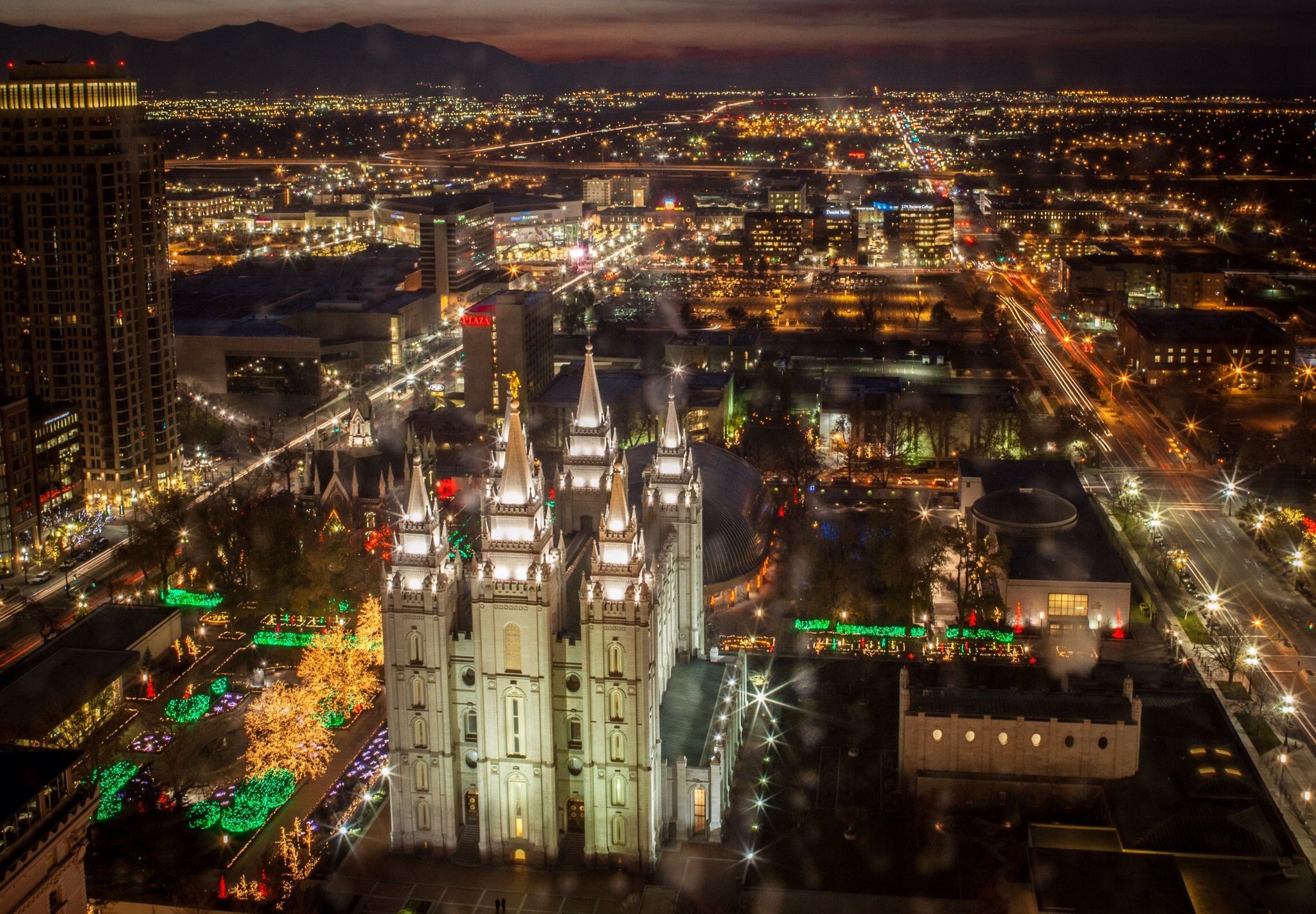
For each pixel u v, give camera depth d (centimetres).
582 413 19788
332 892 16638
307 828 18025
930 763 18350
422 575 16825
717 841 17538
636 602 16262
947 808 18125
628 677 16450
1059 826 17050
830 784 18962
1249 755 18262
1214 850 16262
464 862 17275
